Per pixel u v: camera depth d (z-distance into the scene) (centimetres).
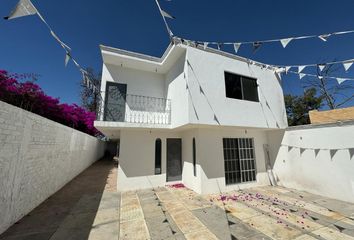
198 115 602
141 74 837
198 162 680
